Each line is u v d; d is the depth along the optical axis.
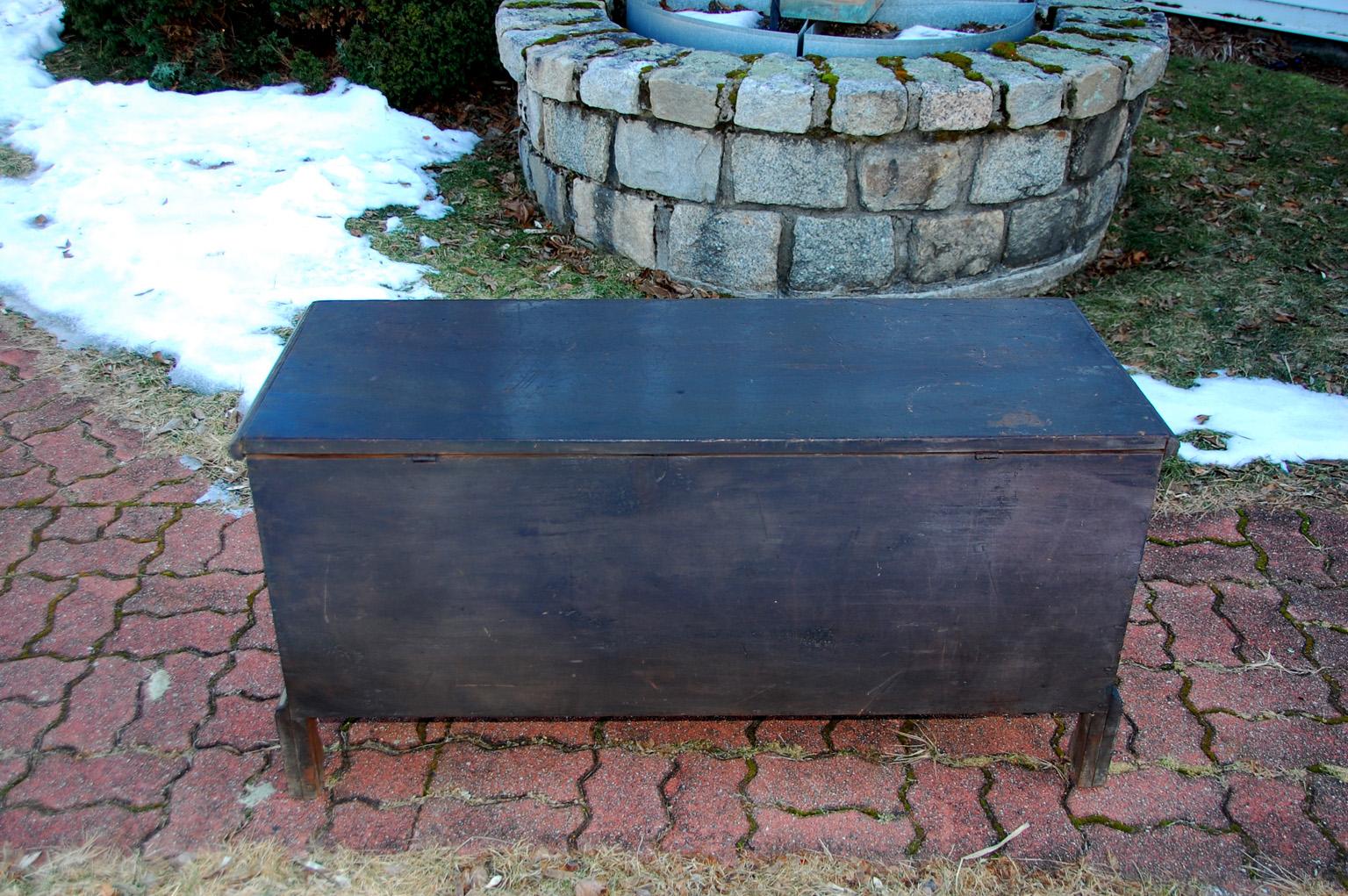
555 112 4.45
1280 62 6.91
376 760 2.39
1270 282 4.50
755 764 2.41
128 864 2.12
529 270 4.41
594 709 2.22
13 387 3.62
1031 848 2.21
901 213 4.00
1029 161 4.04
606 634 2.10
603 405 2.00
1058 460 1.91
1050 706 2.21
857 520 1.98
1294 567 3.02
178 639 2.69
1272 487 3.32
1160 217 5.04
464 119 6.05
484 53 6.08
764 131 3.85
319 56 6.29
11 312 4.00
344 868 2.13
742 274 4.16
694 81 3.84
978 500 1.96
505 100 6.30
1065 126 4.07
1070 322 2.37
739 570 2.03
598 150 4.32
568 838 2.21
